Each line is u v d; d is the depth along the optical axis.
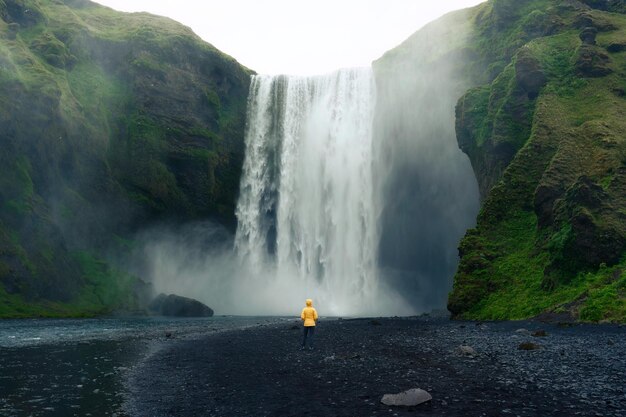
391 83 67.62
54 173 48.97
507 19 54.78
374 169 68.69
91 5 73.44
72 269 46.34
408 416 8.12
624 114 35.62
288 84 72.00
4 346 19.89
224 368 13.91
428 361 14.05
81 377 12.74
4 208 42.62
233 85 68.81
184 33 67.19
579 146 33.44
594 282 24.48
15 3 56.03
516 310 27.06
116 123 58.28
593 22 46.47
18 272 40.06
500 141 40.91
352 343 19.30
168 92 61.69
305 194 70.50
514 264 30.94
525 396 9.34
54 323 32.66
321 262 69.44
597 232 26.03
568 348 15.34
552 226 29.98
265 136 70.06
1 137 43.62
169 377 12.64
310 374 12.52
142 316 46.03
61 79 53.34
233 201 67.62
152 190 58.16
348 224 69.06
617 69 40.22
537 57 42.91
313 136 71.38
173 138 60.69
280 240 69.06
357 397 9.73
